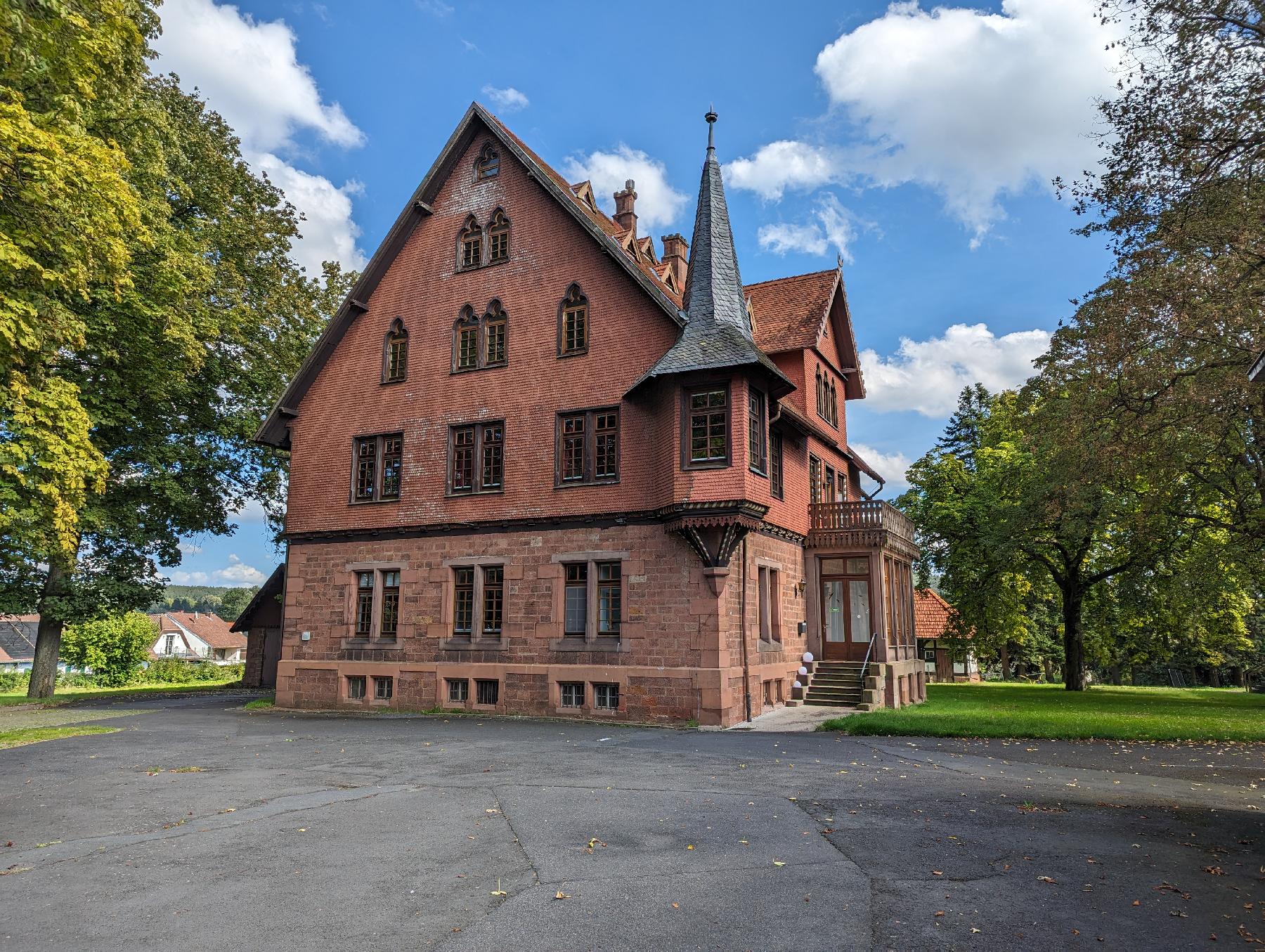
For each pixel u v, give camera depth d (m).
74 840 8.41
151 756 14.12
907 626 27.36
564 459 21.52
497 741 15.82
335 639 23.97
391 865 7.45
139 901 6.53
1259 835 8.54
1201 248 16.94
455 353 23.73
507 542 21.77
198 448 29.06
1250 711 22.27
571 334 22.11
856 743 15.23
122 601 27.77
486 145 24.50
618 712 19.47
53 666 28.73
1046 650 52.81
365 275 25.20
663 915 6.20
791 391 20.66
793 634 23.16
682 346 19.67
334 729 18.17
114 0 15.38
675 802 9.95
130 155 22.36
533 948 5.60
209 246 28.34
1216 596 25.08
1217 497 25.39
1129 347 18.12
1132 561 30.97
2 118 13.45
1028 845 8.11
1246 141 14.62
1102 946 5.68
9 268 14.45
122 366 25.25
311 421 25.86
